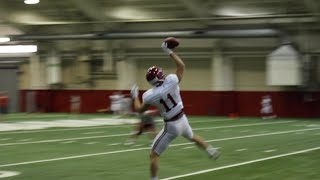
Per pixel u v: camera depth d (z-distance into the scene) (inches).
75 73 1879.9
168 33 1689.2
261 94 1656.0
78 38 1787.6
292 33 1603.1
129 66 1824.6
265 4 1545.3
